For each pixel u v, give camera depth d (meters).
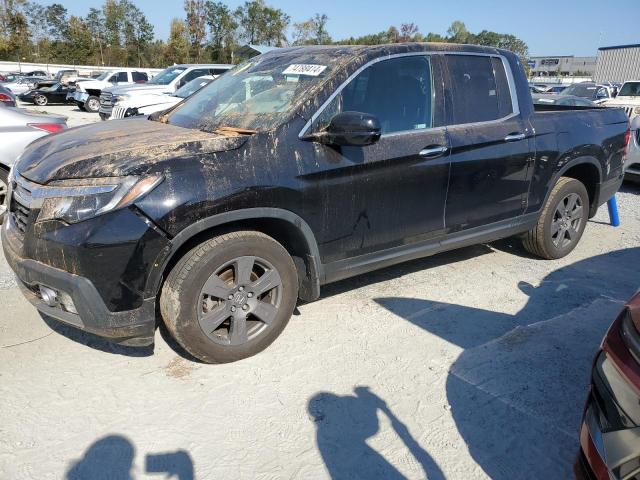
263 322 3.19
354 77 3.38
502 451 2.52
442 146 3.67
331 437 2.56
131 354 3.22
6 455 2.38
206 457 2.41
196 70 13.87
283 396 2.86
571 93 21.03
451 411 2.78
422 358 3.27
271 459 2.42
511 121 4.16
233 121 3.33
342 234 3.35
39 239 2.65
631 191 8.44
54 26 66.75
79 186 2.62
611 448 1.83
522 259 5.01
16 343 3.30
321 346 3.37
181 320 2.84
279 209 3.01
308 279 3.36
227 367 3.11
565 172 4.71
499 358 3.29
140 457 2.40
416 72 3.70
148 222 2.60
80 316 2.67
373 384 2.99
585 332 3.62
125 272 2.61
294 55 3.84
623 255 5.20
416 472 2.38
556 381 3.06
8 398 2.77
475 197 3.97
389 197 3.48
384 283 4.37
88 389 2.87
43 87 26.16
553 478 2.37
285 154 3.03
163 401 2.79
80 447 2.45
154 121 3.94
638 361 1.85
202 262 2.82
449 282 4.42
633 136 7.81
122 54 64.06
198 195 2.71
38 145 3.39
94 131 3.46
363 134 3.01
